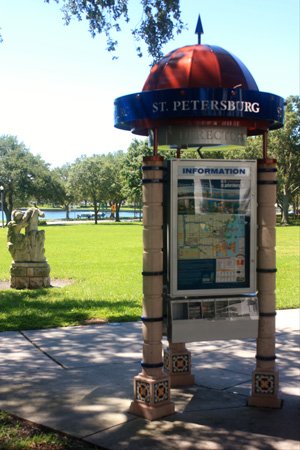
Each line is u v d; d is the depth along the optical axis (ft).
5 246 104.73
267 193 17.76
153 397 16.79
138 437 15.48
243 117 16.31
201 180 17.40
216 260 17.53
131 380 20.98
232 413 17.26
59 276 57.21
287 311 36.06
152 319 16.90
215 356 24.36
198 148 20.24
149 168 16.89
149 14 32.42
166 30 32.50
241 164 17.67
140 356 24.63
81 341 27.45
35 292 44.93
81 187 246.47
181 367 20.13
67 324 31.55
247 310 17.66
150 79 17.62
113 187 246.47
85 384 20.47
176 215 17.17
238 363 23.24
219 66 16.84
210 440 15.25
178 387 19.97
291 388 19.85
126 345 26.66
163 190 17.38
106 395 19.17
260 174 17.87
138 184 219.20
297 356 24.52
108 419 16.85
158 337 16.99
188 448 14.75
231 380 20.81
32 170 235.20
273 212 17.81
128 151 226.58
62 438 15.53
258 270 17.98
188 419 16.78
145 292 16.99
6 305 38.09
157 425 16.33
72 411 17.58
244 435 15.57
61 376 21.53
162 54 32.76
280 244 108.17
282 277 55.88
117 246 103.14
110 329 30.30
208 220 17.48
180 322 17.06
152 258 16.88
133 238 129.59
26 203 249.75
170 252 17.16
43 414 17.31
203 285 17.42
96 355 24.79
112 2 32.83
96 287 48.06
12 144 238.89
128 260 75.10
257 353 18.01
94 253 87.30
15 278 47.75
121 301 39.91
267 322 17.83
